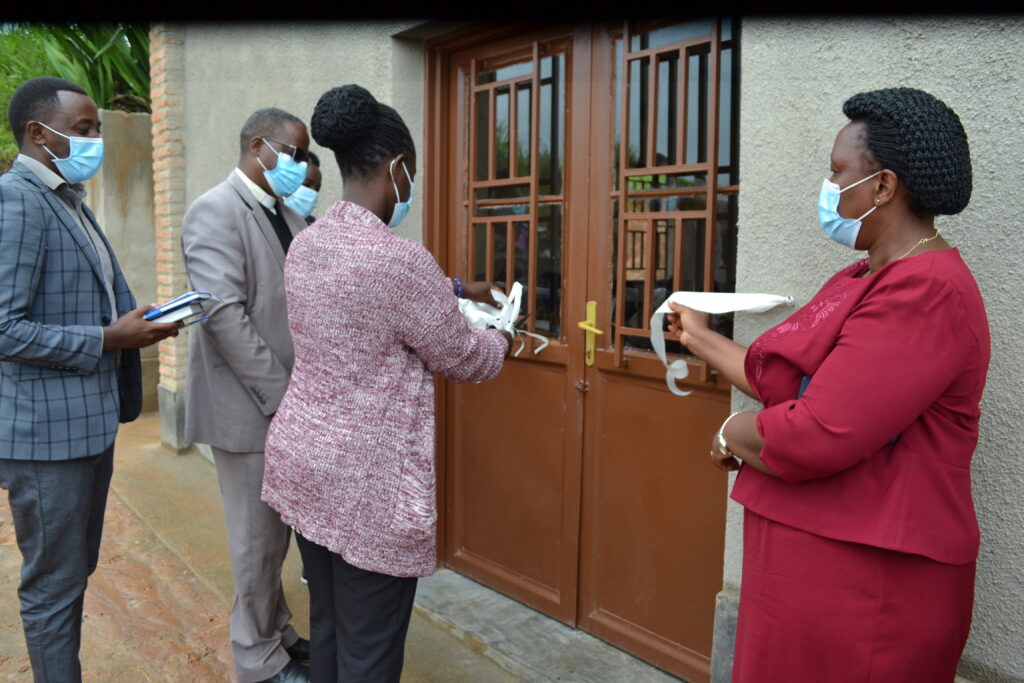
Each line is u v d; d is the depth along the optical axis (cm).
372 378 167
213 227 228
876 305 133
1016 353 169
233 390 233
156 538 380
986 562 178
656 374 250
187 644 289
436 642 288
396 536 169
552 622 297
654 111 244
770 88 201
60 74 679
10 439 198
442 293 166
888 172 137
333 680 189
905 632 136
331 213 172
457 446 334
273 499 181
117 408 219
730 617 223
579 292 276
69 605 213
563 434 288
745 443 151
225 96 445
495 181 300
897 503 135
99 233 229
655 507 260
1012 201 167
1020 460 171
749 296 190
